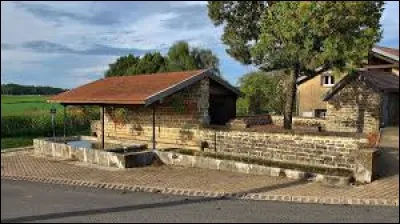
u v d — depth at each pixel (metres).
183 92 18.70
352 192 10.38
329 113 22.11
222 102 20.66
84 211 8.67
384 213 8.29
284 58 16.47
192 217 8.12
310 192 10.58
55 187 11.73
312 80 27.48
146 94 16.59
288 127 18.61
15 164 16.06
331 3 15.16
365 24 15.87
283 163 14.44
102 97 17.91
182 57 46.56
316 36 15.63
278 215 8.26
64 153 17.52
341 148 13.56
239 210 8.74
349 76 20.58
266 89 27.56
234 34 18.92
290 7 15.67
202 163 14.61
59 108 26.14
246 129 16.19
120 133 21.12
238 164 13.70
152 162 15.59
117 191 11.08
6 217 8.16
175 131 18.89
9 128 25.11
